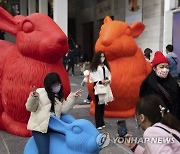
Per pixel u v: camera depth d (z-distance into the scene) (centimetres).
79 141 347
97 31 2519
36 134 379
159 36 1658
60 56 566
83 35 2806
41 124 374
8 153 500
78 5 2842
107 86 636
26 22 562
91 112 771
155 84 446
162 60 450
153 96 266
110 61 727
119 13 2098
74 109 834
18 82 552
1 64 588
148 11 1750
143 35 1803
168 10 1577
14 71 558
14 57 573
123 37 715
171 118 253
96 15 2511
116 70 708
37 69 552
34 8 2248
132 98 718
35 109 383
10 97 559
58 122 375
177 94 455
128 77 704
